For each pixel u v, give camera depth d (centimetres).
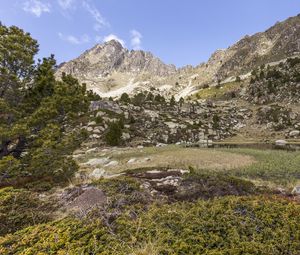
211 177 1127
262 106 8706
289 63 10938
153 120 6638
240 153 3241
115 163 2730
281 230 604
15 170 1352
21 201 891
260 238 571
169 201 899
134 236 566
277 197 904
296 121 7075
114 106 6662
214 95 11975
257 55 17362
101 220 644
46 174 1453
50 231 627
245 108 8850
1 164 1265
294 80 9475
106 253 512
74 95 1731
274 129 6956
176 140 5884
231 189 1030
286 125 6994
